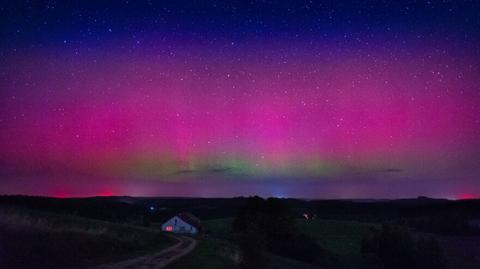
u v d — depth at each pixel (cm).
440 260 5750
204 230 9438
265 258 3816
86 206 10238
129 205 12188
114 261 2502
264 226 6612
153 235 5409
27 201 8550
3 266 1761
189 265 2767
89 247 2811
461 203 11569
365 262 6147
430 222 9550
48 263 2019
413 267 5697
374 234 6794
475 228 9119
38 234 2677
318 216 12631
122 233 4578
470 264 6019
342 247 7200
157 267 2452
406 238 5916
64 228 3478
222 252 3825
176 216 9075
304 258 5784
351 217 12388
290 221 6794
